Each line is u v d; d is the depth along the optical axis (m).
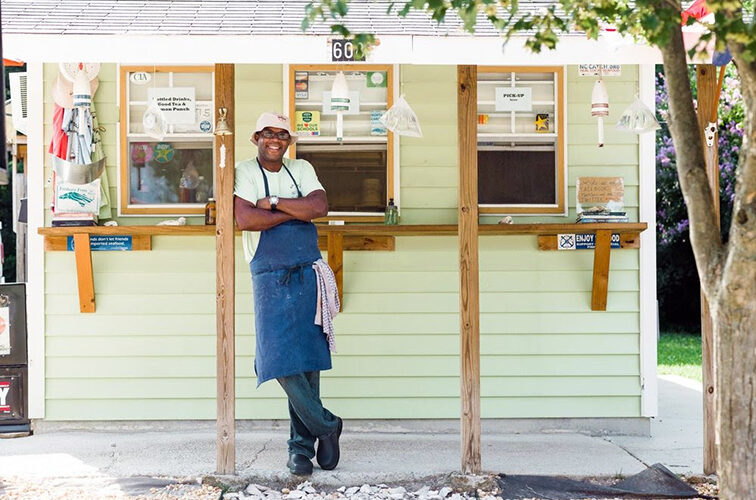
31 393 7.54
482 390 7.59
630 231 7.44
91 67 7.42
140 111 7.59
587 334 7.61
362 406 7.57
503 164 7.60
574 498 5.81
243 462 6.50
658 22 4.13
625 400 7.61
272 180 6.27
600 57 5.74
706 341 6.22
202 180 7.61
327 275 6.23
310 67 7.56
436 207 7.59
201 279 7.57
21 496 5.72
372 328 7.57
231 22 5.85
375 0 6.28
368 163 7.59
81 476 6.19
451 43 5.69
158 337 7.56
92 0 6.27
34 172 7.52
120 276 7.55
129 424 7.56
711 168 6.15
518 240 7.60
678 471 6.34
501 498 5.80
